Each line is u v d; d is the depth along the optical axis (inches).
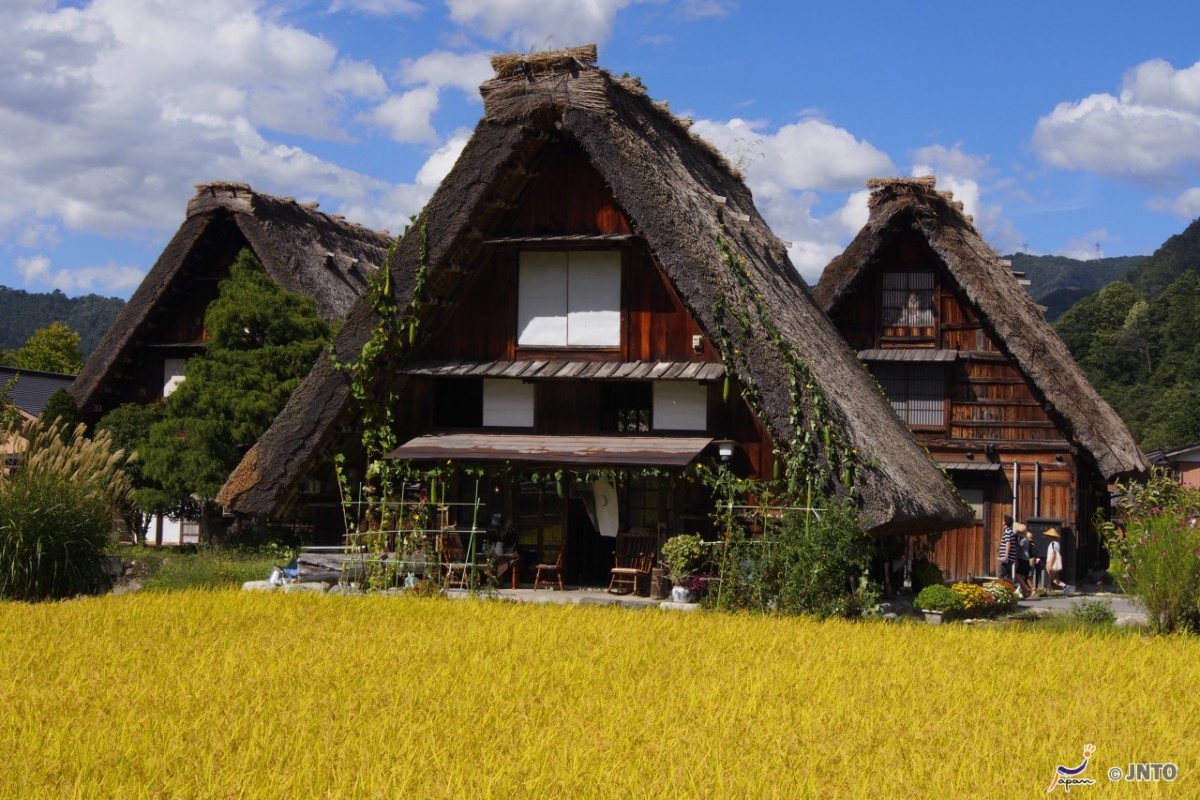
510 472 633.0
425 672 370.3
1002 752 286.7
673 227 614.2
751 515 600.4
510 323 677.3
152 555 786.8
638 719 314.5
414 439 663.1
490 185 649.0
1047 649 444.1
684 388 642.8
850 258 919.7
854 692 353.7
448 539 641.0
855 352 901.2
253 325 927.7
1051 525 874.1
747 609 555.2
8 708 314.7
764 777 260.2
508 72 653.3
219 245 1104.2
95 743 277.9
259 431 896.3
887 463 592.4
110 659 386.6
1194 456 1582.2
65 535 593.3
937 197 921.5
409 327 662.5
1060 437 900.6
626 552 634.2
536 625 469.4
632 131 647.1
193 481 892.0
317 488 682.8
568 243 655.8
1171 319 2138.3
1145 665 415.2
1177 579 522.3
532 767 265.4
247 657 391.9
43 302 4950.8
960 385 919.7
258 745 279.0
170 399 916.6
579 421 665.0
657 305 655.1
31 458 608.4
